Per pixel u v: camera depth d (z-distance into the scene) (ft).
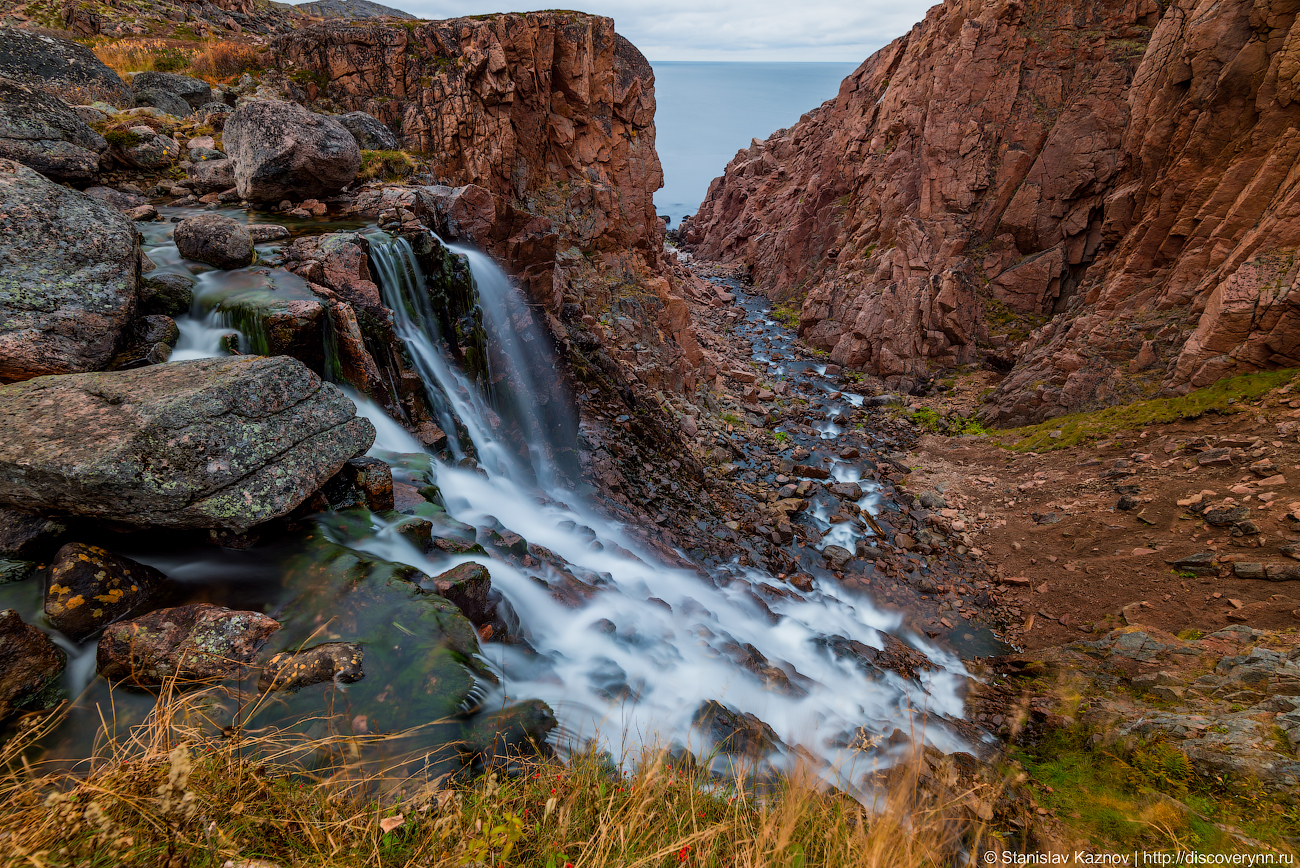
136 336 24.03
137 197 40.32
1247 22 69.72
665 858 10.02
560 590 26.08
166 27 96.48
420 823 9.95
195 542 16.66
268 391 17.47
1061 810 24.30
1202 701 30.91
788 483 66.64
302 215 41.65
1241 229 66.28
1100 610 44.04
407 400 33.24
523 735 13.67
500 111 70.13
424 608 15.81
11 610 12.62
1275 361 59.26
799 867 10.12
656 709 21.85
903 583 51.24
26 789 9.50
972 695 36.96
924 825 11.57
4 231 20.80
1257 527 44.24
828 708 30.35
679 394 79.56
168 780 8.41
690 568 43.01
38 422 15.01
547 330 52.37
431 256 39.70
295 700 13.07
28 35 51.11
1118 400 69.56
